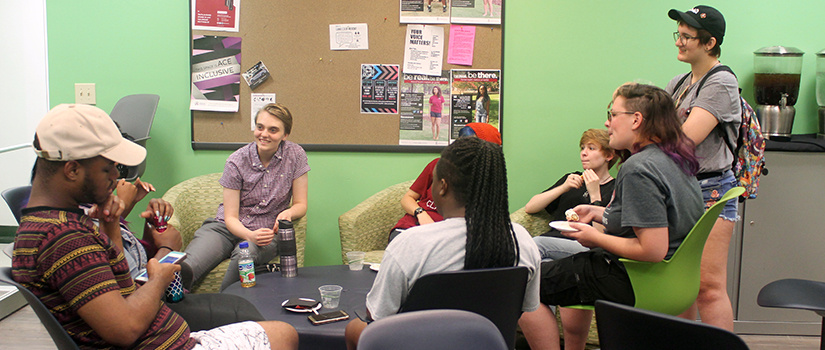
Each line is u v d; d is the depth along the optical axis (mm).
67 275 1305
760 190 2898
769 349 2801
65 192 1383
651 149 1881
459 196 1506
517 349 2803
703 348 1174
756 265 2943
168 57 3287
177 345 1475
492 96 3279
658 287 1918
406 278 1473
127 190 1848
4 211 3580
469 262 1464
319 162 3354
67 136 1345
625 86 1954
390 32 3240
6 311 3047
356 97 3291
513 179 3357
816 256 2930
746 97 3230
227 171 2816
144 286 1438
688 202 1883
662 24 3227
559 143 3330
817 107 3207
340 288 2047
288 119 2812
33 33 3568
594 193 2814
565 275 2053
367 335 1159
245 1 3225
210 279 2723
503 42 3248
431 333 1199
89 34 3277
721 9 3180
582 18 3240
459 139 1556
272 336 1658
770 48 2994
